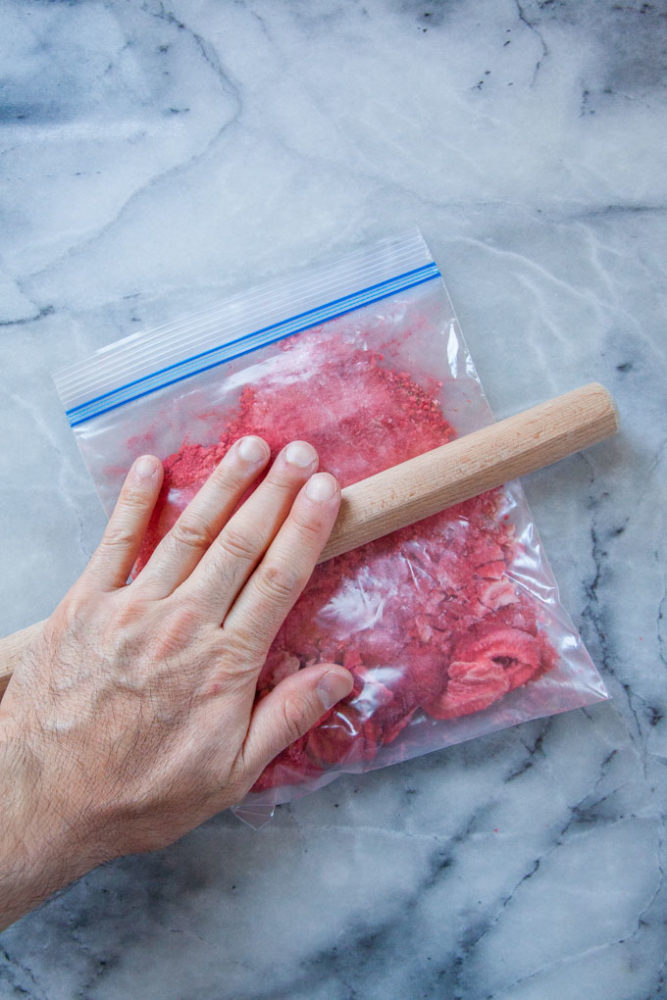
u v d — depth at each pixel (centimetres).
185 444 76
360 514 69
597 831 78
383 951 78
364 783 79
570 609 79
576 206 80
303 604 74
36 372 81
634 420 79
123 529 71
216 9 81
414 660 74
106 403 77
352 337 77
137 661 66
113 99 82
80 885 79
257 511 68
